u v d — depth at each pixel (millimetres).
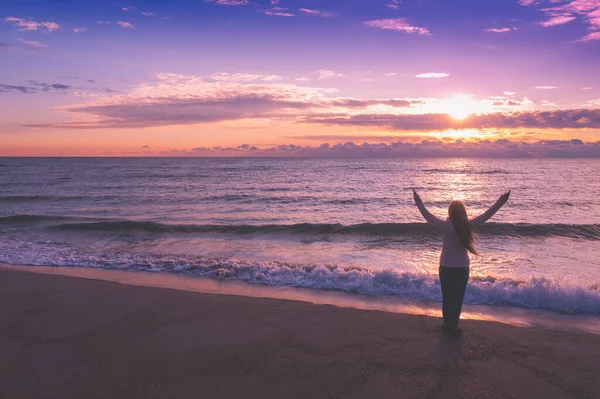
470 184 33344
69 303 5480
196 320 4895
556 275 7781
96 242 11109
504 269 8273
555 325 5148
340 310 5285
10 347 4133
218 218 15953
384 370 3633
